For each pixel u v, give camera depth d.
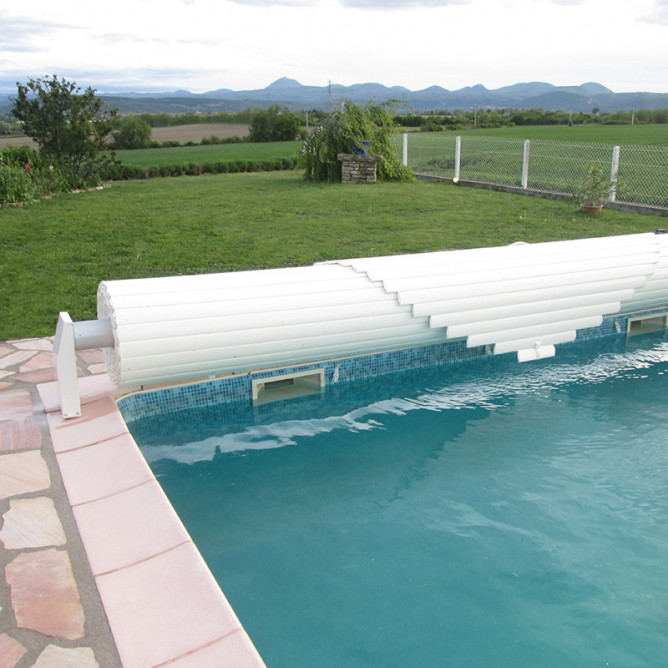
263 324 4.40
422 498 3.78
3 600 2.47
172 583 2.56
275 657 2.60
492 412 4.91
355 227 10.60
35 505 3.12
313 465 4.16
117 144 41.59
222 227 10.63
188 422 4.76
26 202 13.44
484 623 2.80
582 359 5.95
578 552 3.30
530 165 19.11
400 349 5.45
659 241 6.21
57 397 4.38
